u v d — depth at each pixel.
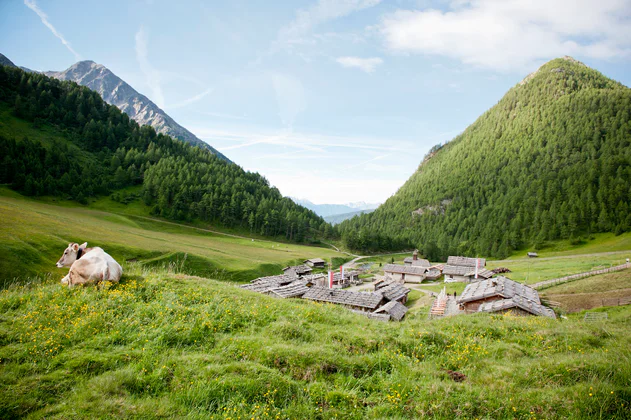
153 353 11.64
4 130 192.00
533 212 186.25
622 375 10.40
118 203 178.38
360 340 14.38
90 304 14.82
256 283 52.78
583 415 8.96
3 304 14.50
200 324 14.22
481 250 173.75
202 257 91.69
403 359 13.05
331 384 10.87
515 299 32.59
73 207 151.88
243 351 12.13
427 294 74.19
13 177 153.12
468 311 37.88
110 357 11.02
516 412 9.41
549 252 149.12
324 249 192.88
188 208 191.12
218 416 8.73
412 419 9.25
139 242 92.19
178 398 9.30
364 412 9.68
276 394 10.02
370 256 183.38
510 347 14.98
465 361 13.38
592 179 183.25
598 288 45.88
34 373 9.91
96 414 8.27
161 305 15.77
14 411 8.18
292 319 16.98
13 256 52.69
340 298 44.16
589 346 14.93
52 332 12.16
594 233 153.88
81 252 18.92
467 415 9.41
